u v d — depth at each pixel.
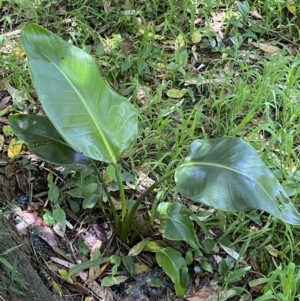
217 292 1.08
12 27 1.69
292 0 1.81
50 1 1.75
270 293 1.02
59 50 0.97
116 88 1.53
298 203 1.26
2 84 1.50
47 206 1.24
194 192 0.99
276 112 1.45
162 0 1.80
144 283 1.12
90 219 1.22
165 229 1.11
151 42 1.64
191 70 1.61
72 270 1.08
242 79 1.56
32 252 1.13
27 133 1.11
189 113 1.44
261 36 1.74
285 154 1.36
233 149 1.02
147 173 1.29
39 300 0.93
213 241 1.17
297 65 1.57
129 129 1.03
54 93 0.94
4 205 1.22
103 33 1.71
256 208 0.96
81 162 1.12
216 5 1.79
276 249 1.18
